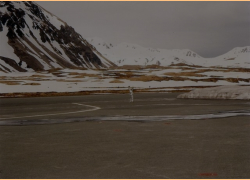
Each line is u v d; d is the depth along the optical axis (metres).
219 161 8.32
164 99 41.38
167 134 12.64
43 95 62.59
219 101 34.59
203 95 41.00
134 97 48.97
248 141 10.99
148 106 28.59
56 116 20.59
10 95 62.00
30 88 76.00
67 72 125.94
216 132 12.95
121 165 8.08
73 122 17.09
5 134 13.17
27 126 15.68
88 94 64.69
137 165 8.05
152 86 87.38
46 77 111.69
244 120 16.86
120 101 38.62
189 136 12.09
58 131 13.88
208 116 18.98
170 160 8.49
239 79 102.81
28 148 10.29
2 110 27.16
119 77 108.44
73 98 50.03
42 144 10.95
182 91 71.00
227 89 40.50
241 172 7.34
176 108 25.56
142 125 15.41
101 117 19.41
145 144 10.70
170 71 127.25
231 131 13.16
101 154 9.31
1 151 9.84
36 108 29.17
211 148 9.91
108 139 11.76
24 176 7.23
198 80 100.94
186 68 142.00
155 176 7.11
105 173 7.39
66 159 8.76
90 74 116.69
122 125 15.54
